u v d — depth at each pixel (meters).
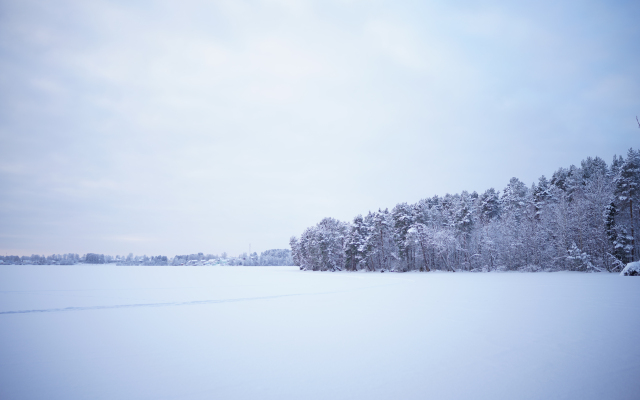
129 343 11.06
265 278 58.09
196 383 7.20
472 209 85.00
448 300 20.83
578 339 10.24
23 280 47.38
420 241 76.12
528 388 6.58
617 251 49.25
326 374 7.66
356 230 95.12
